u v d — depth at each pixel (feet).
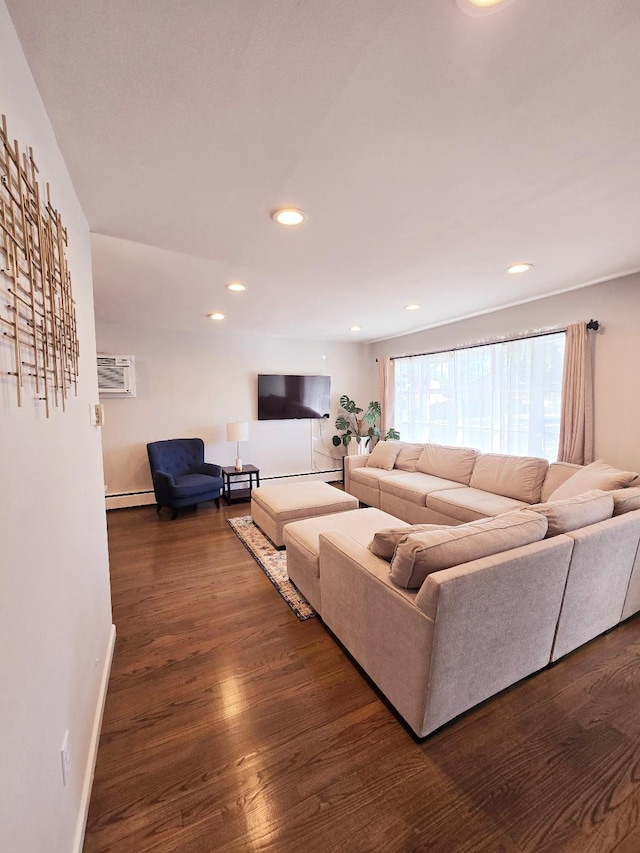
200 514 14.32
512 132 4.06
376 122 3.86
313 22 2.77
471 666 4.83
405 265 8.24
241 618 7.47
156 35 2.85
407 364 17.06
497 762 4.45
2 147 2.30
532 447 11.64
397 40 2.91
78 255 5.14
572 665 6.00
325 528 8.39
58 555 3.38
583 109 3.71
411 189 5.19
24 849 2.35
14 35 2.72
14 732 2.26
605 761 4.45
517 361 12.01
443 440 15.16
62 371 3.69
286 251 7.32
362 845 3.65
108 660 6.00
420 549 4.66
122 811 3.95
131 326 15.03
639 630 6.87
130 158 4.36
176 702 5.40
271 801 4.05
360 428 19.43
